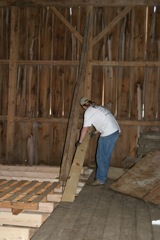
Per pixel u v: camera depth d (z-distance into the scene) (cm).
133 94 626
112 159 630
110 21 634
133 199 403
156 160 475
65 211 347
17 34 656
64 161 515
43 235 274
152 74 620
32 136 661
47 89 655
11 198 382
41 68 656
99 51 636
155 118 620
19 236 314
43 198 392
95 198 403
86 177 560
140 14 622
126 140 626
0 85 668
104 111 455
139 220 321
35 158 660
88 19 625
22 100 664
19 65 662
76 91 567
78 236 273
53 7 643
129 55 627
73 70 646
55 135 652
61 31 648
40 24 654
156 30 619
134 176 447
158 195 391
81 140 454
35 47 657
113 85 632
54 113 653
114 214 339
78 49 643
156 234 282
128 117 628
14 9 649
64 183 500
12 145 655
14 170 595
